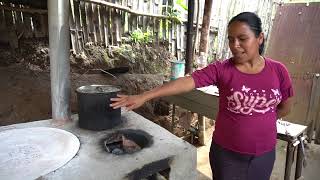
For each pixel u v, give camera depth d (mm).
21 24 4016
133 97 1438
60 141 1765
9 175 1394
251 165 1491
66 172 1450
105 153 1658
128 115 2258
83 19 4359
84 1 4266
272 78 1404
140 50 4992
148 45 5145
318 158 3342
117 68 4305
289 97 1541
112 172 1470
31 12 4039
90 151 1675
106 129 1972
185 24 5504
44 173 1422
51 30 1942
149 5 5035
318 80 3803
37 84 3617
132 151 1692
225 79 1418
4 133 1865
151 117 3863
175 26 5387
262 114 1418
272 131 1484
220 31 5520
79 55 4312
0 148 1665
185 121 4004
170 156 1645
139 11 4906
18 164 1494
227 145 1505
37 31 4168
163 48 5340
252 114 1407
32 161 1529
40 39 4215
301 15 3941
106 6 4496
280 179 2912
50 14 1917
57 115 2107
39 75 3850
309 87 3889
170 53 5422
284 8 4090
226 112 1484
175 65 3041
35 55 4098
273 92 1395
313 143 3844
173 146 1758
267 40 4422
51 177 1399
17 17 3969
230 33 1347
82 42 4402
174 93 1426
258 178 1537
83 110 1931
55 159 1552
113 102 1564
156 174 1720
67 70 2053
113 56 4641
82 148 1708
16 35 3994
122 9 4645
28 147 1682
